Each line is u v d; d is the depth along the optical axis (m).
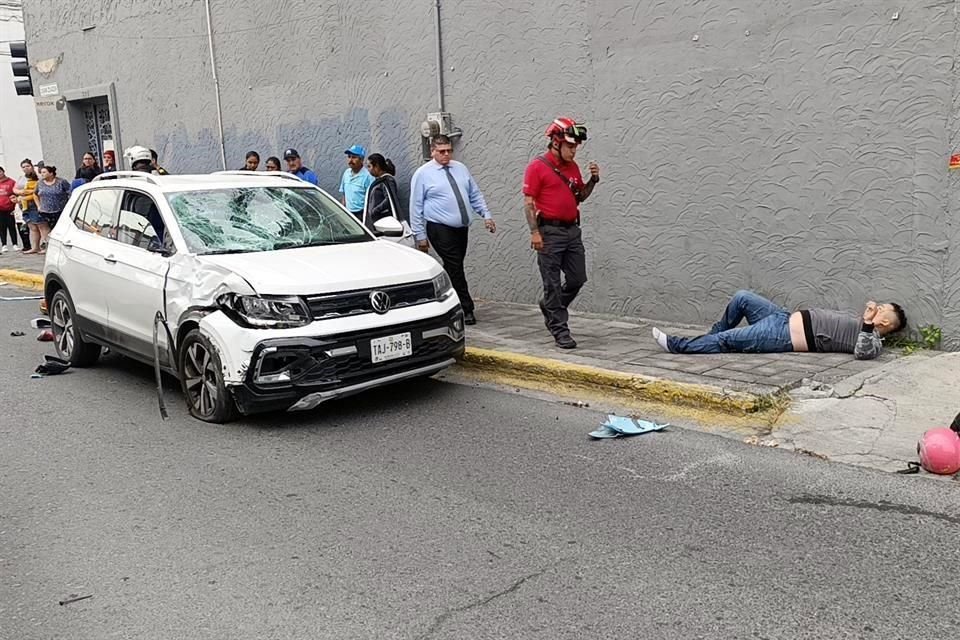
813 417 5.67
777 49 7.52
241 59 13.29
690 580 3.75
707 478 4.91
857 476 4.83
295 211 7.30
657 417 6.11
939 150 6.75
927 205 6.86
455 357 6.83
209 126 14.16
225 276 6.05
